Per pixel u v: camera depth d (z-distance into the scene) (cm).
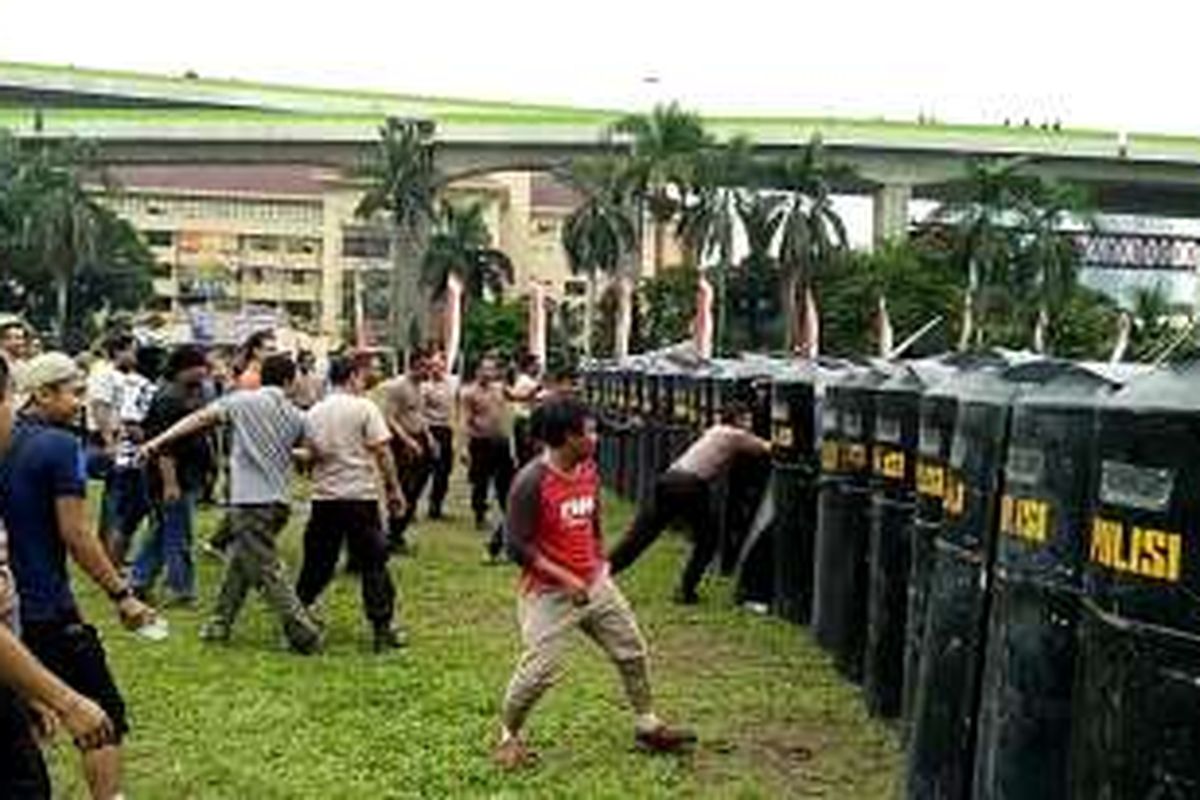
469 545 1747
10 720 472
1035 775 565
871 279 7831
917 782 686
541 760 837
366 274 13438
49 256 9475
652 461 2038
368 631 1203
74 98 11275
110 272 10531
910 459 902
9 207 9438
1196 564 453
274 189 15650
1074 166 9425
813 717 943
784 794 786
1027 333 7775
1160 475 466
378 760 831
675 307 8388
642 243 9475
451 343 2778
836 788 798
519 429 1870
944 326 7725
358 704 956
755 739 891
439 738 876
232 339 4319
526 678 816
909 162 9300
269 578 1111
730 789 789
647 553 1691
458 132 9431
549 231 16612
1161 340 690
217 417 1125
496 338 9381
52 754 817
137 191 15338
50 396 643
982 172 7944
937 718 667
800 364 1427
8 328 1266
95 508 1786
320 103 10769
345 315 14550
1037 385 623
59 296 9662
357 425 1138
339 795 770
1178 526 459
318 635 1112
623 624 845
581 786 789
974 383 682
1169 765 459
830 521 1094
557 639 820
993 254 7875
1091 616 502
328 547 1137
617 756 848
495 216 15762
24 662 436
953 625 658
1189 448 457
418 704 956
